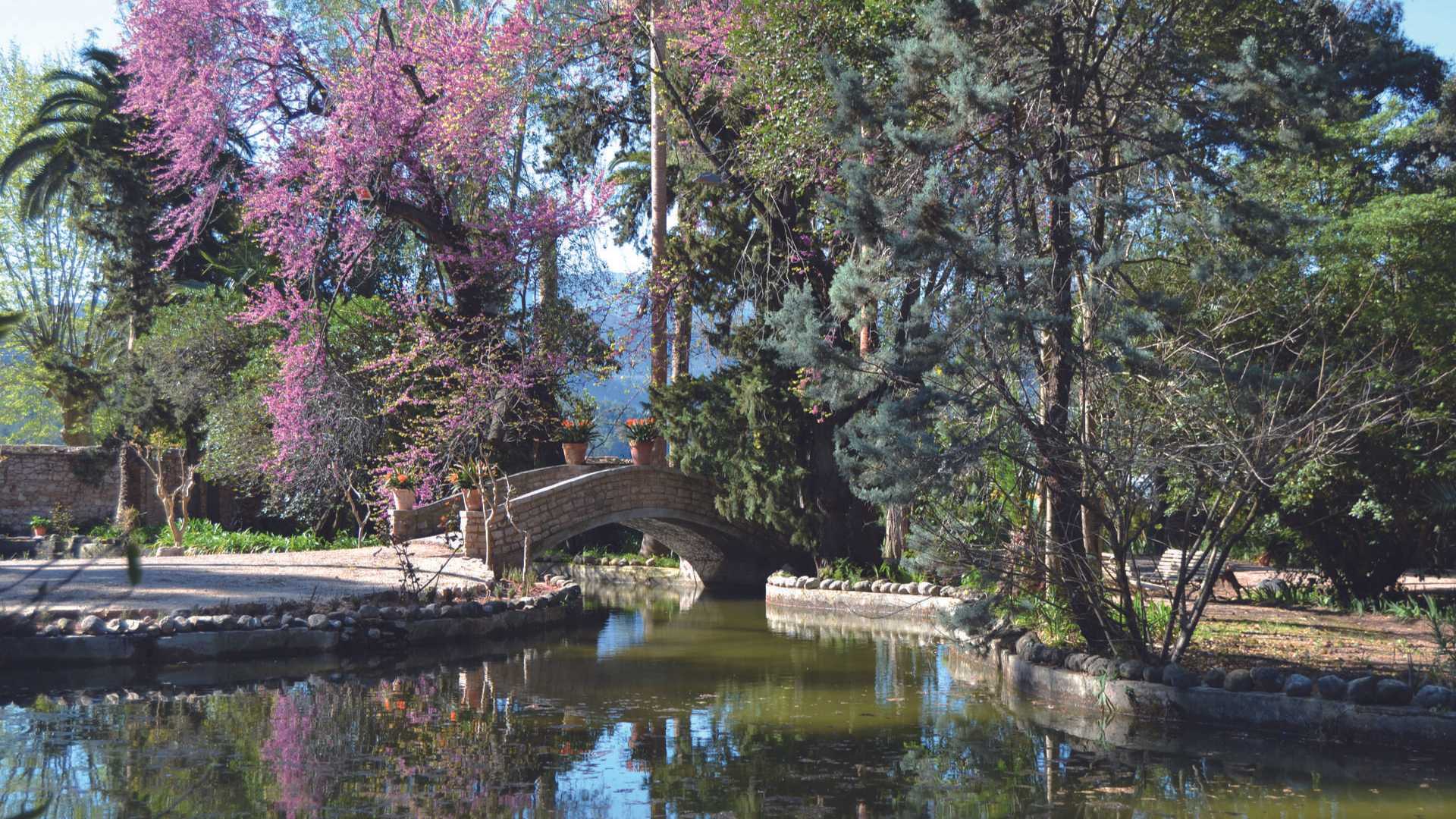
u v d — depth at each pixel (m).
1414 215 12.01
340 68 22.05
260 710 9.12
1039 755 7.86
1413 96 15.02
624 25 21.14
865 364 9.42
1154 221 11.63
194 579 14.07
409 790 6.66
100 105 27.89
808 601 19.25
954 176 10.34
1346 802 6.56
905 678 11.45
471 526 17.77
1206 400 9.47
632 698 10.13
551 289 24.12
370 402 22.78
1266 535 15.28
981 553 10.84
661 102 21.19
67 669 10.67
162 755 7.41
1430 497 12.38
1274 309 12.11
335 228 22.33
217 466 23.25
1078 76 10.23
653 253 23.03
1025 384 9.77
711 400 20.22
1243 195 10.69
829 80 10.14
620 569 26.27
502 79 21.31
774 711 9.53
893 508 18.38
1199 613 9.59
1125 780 7.12
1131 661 9.61
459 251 23.12
